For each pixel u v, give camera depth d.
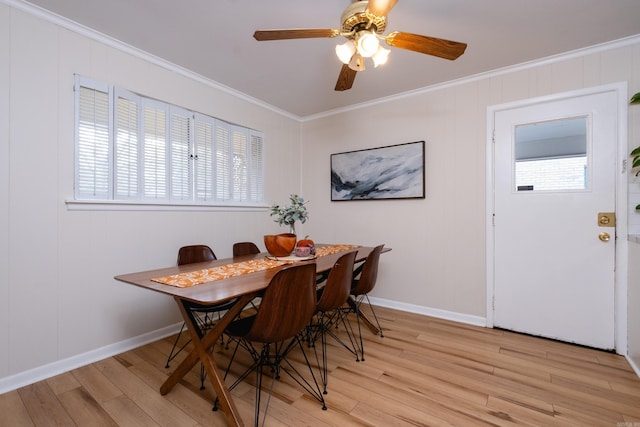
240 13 1.89
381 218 3.32
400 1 1.76
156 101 2.47
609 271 2.21
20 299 1.79
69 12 1.88
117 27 2.04
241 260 2.18
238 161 3.19
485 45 2.23
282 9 1.85
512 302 2.58
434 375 1.89
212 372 1.49
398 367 1.99
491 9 1.84
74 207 2.01
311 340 2.41
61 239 1.96
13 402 1.62
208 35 2.13
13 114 1.77
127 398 1.66
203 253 2.38
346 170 3.58
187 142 2.70
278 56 2.42
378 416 1.51
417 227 3.07
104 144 2.16
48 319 1.90
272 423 1.46
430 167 2.99
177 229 2.61
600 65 2.24
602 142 2.24
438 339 2.43
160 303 2.49
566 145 2.38
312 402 1.62
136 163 2.35
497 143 2.65
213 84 2.89
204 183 2.85
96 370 1.96
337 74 2.73
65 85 1.97
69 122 2.00
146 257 2.39
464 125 2.81
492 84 2.67
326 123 3.78
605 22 1.96
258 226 3.39
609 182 2.22
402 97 3.16
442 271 2.93
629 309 2.11
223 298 1.21
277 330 1.44
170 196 2.56
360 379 1.84
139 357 2.15
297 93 3.18
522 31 2.06
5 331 1.74
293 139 3.89
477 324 2.73
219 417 1.51
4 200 1.74
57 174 1.94
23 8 1.79
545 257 2.45
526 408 1.56
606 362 2.05
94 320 2.10
